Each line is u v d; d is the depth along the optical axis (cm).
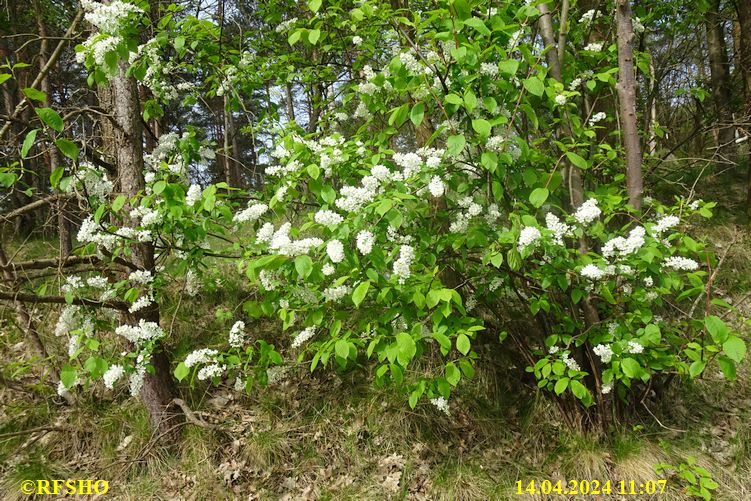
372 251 203
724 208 565
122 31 232
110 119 291
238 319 442
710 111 590
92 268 316
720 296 432
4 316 366
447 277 340
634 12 356
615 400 319
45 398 360
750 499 283
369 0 265
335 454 339
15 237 557
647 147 432
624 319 255
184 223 250
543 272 245
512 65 202
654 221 277
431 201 292
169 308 439
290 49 450
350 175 251
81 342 265
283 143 251
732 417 341
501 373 381
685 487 280
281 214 266
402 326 254
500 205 284
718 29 625
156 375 333
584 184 354
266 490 312
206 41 346
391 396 366
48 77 459
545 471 319
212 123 1290
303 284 237
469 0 224
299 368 395
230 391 385
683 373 250
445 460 334
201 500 302
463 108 235
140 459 321
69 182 221
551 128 327
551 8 280
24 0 584
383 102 282
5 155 279
